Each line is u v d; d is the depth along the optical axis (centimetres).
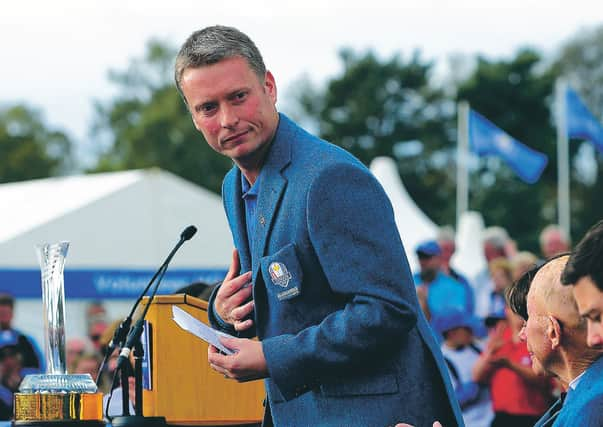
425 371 554
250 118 554
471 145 3734
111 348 623
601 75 9750
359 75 9806
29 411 566
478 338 1325
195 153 9262
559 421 496
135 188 2019
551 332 520
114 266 1973
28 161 9950
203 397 643
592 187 8744
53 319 589
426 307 1578
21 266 1875
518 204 8369
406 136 9688
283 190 553
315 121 10006
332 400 549
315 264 545
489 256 2016
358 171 540
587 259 445
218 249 2064
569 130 3722
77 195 2041
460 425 552
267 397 595
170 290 1998
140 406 609
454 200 9200
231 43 556
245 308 571
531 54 9562
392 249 534
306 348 534
